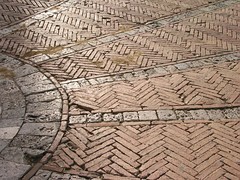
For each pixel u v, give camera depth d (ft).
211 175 13.47
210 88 19.58
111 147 15.02
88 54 23.21
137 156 14.49
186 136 15.67
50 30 26.53
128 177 13.43
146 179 13.33
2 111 17.10
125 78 20.53
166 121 16.72
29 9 30.25
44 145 15.02
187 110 17.61
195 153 14.61
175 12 30.60
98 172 13.70
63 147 15.01
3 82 19.53
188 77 20.67
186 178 13.34
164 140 15.42
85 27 27.25
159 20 28.89
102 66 21.79
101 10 30.71
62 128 16.12
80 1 32.60
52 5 31.37
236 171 13.66
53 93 18.78
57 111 17.31
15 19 28.22
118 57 22.93
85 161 14.25
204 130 16.08
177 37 25.98
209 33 26.76
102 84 19.85
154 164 14.06
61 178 13.37
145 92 19.13
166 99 18.51
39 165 13.96
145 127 16.29
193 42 25.26
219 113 17.38
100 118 16.93
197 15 30.12
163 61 22.52
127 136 15.70
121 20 28.71
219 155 14.49
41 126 16.19
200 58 22.98
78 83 19.86
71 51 23.53
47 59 22.35
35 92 18.79
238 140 15.40
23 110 17.25
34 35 25.63
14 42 24.48
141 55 23.24
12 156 14.33
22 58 22.33
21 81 19.72
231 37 26.17
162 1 33.32
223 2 33.19
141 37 25.84
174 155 14.52
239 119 16.89
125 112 17.39
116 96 18.72
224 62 22.47
